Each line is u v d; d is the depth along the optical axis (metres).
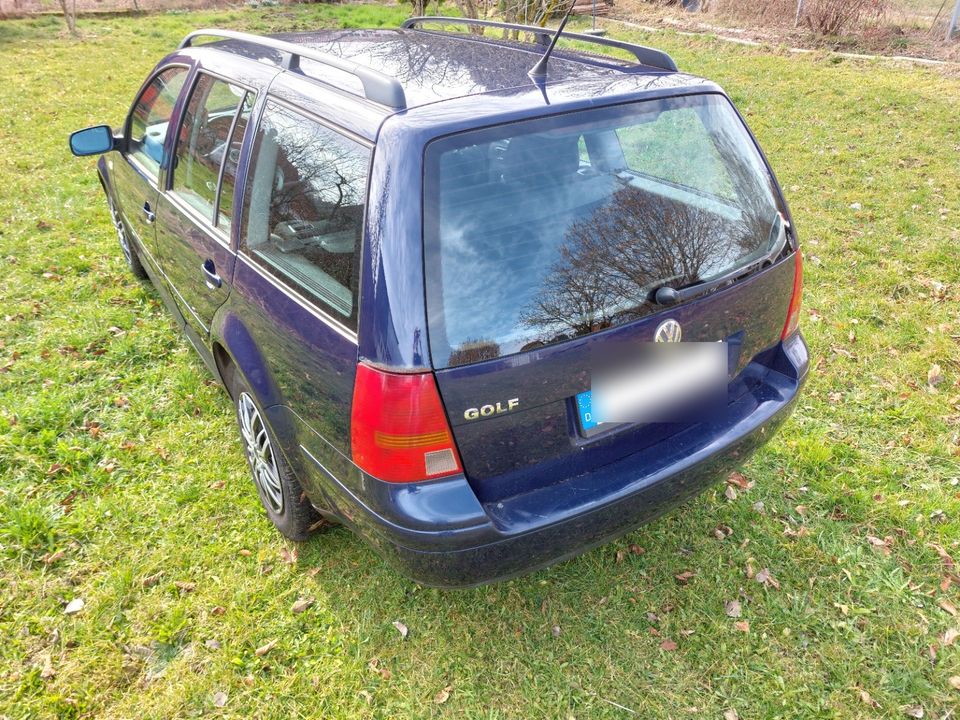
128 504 3.30
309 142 2.42
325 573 2.96
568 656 2.63
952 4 14.50
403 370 1.98
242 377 2.88
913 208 6.14
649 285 2.25
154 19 19.42
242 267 2.76
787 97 9.73
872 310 4.63
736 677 2.54
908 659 2.57
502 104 2.19
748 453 2.66
